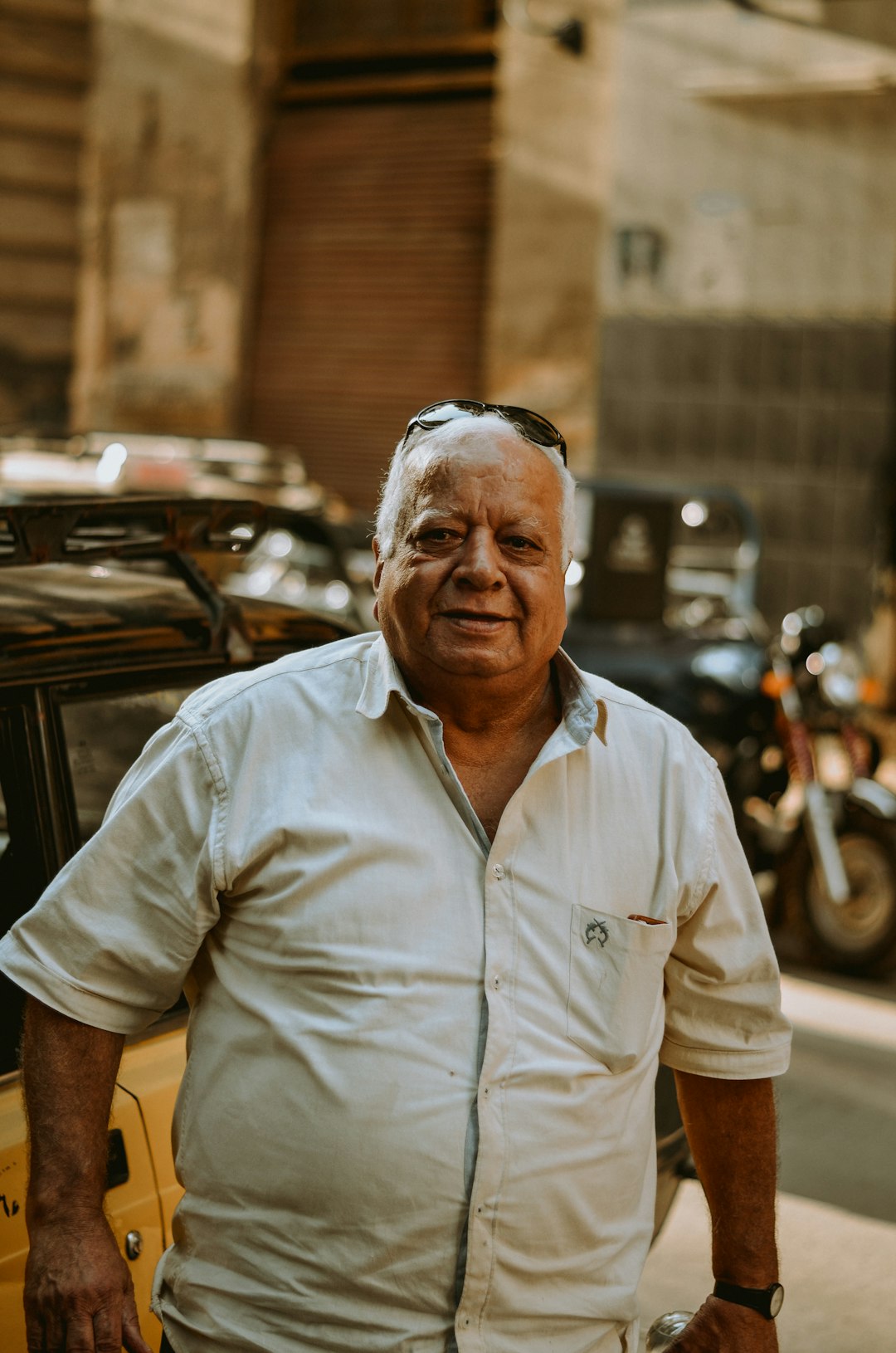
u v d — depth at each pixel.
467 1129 1.53
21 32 12.08
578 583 6.30
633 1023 1.60
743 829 5.49
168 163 12.10
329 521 6.12
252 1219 1.56
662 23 9.55
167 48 12.01
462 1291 1.53
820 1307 3.17
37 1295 1.56
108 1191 2.03
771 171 9.30
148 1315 2.08
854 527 9.23
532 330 10.30
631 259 9.84
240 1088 1.57
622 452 10.01
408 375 11.20
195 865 1.60
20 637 2.17
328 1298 1.53
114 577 2.53
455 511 1.61
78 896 1.62
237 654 2.41
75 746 2.20
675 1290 3.27
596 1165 1.58
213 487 6.34
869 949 5.15
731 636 6.20
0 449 5.92
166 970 1.62
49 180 12.41
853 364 9.18
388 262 11.26
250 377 12.03
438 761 1.59
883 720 8.80
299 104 11.73
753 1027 1.73
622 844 1.63
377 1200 1.52
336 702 1.63
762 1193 1.76
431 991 1.54
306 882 1.55
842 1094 4.27
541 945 1.57
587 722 1.61
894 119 8.86
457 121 10.86
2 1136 1.95
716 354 9.60
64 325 12.61
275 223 11.85
